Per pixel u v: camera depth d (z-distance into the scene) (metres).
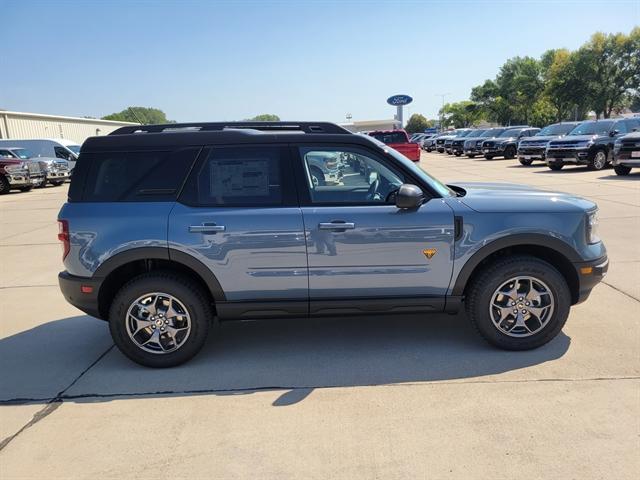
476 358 4.07
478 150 30.92
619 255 6.77
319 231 3.94
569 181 14.98
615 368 3.79
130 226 3.95
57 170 22.61
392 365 4.01
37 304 5.87
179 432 3.18
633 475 2.64
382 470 2.75
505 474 2.68
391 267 4.01
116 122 51.88
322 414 3.33
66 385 3.87
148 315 4.06
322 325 4.91
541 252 4.23
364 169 4.10
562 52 48.81
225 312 4.08
